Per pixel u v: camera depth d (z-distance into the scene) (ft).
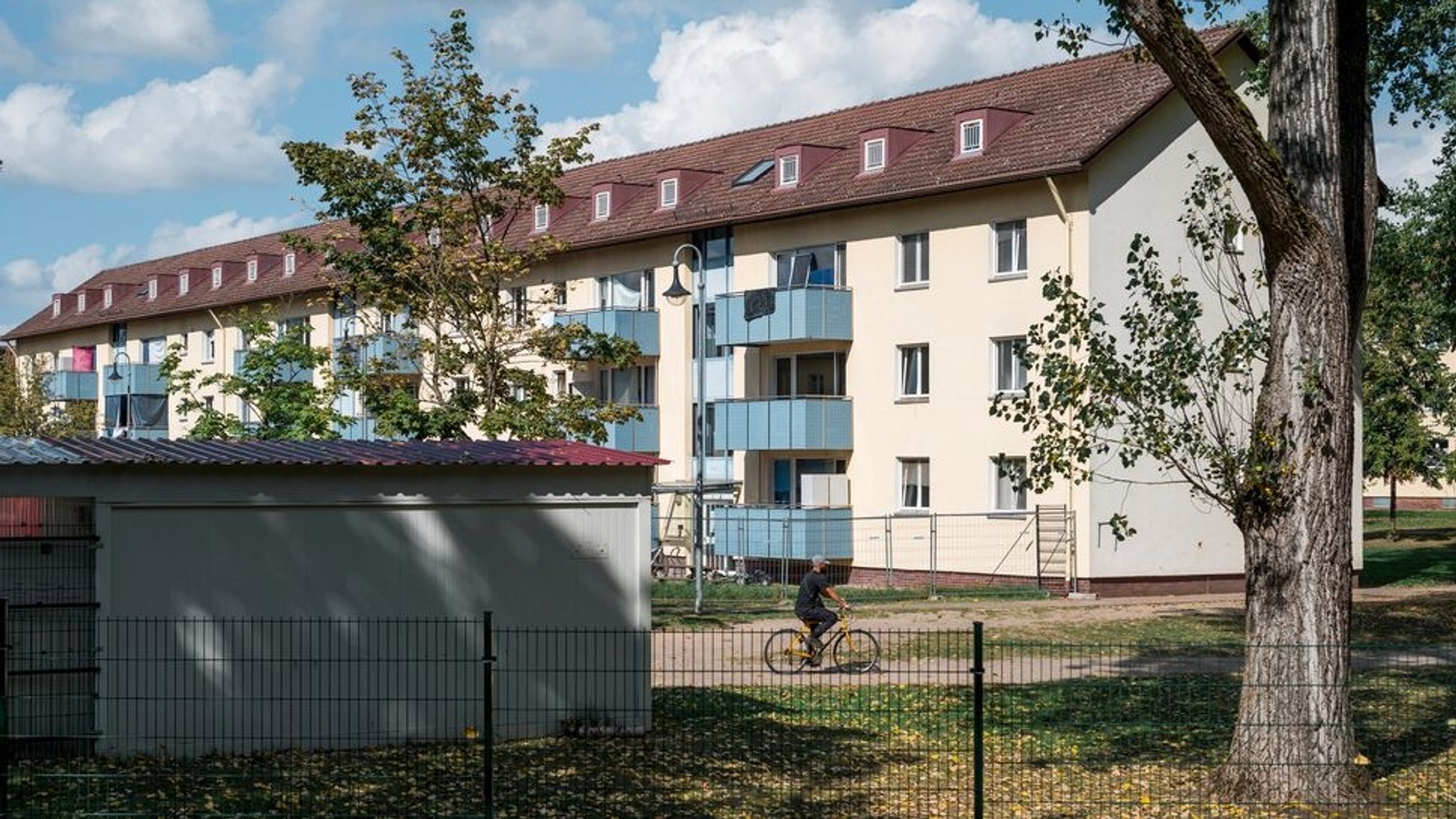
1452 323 126.11
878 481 127.85
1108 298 111.65
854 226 129.59
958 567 120.26
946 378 122.01
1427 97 84.74
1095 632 84.64
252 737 47.80
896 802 41.60
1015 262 117.29
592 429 97.30
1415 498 256.32
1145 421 44.70
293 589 48.57
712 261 143.02
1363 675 65.51
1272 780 41.83
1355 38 44.88
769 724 53.01
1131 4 40.22
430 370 107.96
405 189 99.25
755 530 131.34
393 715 49.14
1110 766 46.60
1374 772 45.37
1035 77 134.31
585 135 101.60
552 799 41.24
